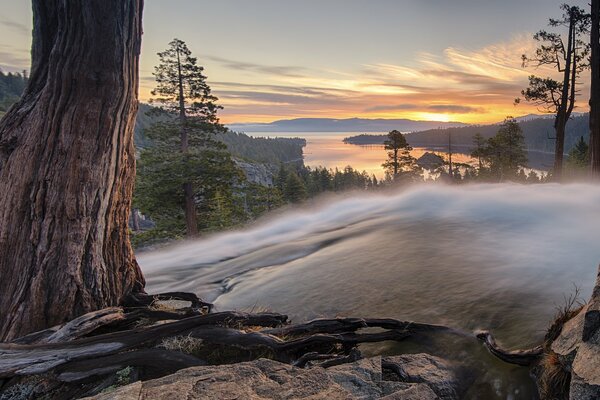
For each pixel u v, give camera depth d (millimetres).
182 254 19609
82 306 6613
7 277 6203
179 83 30203
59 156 6527
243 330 6012
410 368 4809
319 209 32344
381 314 7016
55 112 6547
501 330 5773
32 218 6367
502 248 9914
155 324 6336
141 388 3893
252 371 4285
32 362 4961
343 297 8156
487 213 14602
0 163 6398
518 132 49281
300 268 11219
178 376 4227
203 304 8188
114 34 6895
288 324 6914
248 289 9969
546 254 8883
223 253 17391
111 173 7250
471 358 5195
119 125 7324
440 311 6746
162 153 29766
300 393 3787
